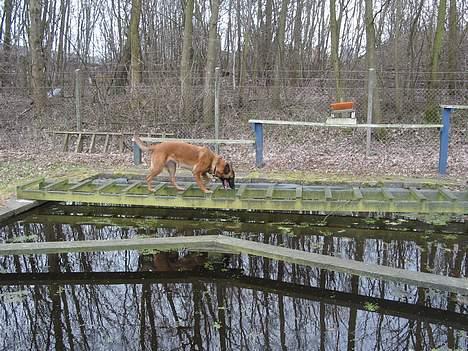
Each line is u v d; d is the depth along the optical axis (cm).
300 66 1728
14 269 486
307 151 1024
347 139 1125
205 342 349
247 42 1606
